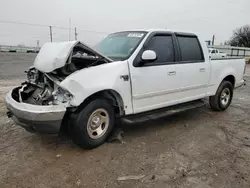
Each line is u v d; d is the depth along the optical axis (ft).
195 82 15.70
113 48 13.87
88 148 11.60
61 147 11.86
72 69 11.42
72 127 11.12
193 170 9.99
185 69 14.79
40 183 8.93
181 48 14.84
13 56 94.99
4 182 8.94
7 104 11.51
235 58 19.13
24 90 13.03
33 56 96.84
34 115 9.97
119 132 13.55
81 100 10.51
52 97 10.94
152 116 13.55
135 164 10.37
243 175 9.71
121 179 9.26
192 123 15.94
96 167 10.08
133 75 12.24
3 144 12.09
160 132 14.14
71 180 9.16
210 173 9.80
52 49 11.62
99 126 11.88
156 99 13.64
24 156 10.91
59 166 10.12
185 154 11.42
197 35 16.14
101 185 8.87
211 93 17.37
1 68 51.52
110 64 11.68
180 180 9.25
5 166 10.03
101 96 11.82
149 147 12.06
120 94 11.85
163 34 14.03
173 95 14.55
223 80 18.48
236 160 10.96
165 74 13.65
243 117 17.60
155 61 13.32
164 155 11.24
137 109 12.85
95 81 10.93
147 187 8.79
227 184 9.07
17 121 11.19
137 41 13.17
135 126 15.02
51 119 10.17
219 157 11.21
